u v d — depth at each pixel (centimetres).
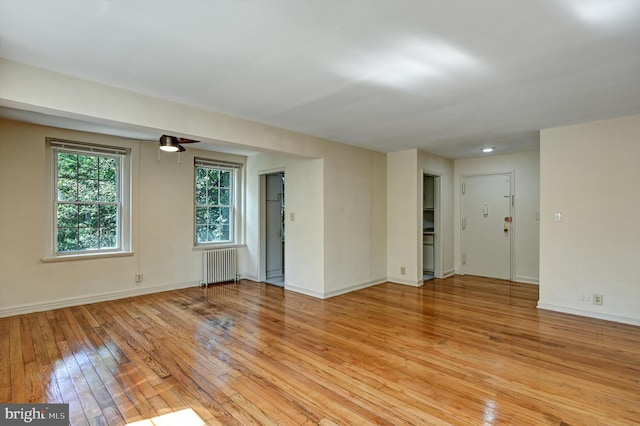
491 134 440
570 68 241
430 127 405
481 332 340
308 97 302
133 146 479
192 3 167
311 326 358
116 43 208
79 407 211
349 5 168
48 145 415
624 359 277
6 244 383
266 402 217
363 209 540
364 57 225
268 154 570
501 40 202
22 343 307
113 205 472
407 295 491
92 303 442
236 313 404
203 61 233
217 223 593
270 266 615
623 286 364
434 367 264
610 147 369
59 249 427
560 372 256
